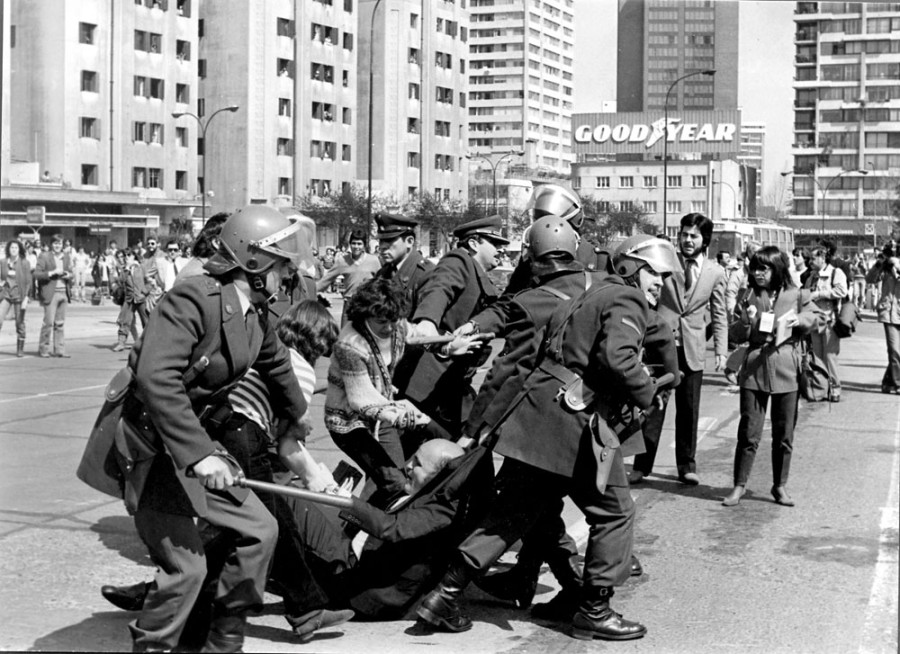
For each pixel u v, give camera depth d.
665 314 8.09
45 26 57.16
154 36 64.50
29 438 9.52
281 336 5.23
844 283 12.93
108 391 3.96
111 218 55.53
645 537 6.58
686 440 8.14
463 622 4.80
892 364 13.99
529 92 79.38
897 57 66.12
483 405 4.94
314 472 4.59
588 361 4.63
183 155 67.44
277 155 76.69
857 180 66.88
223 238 4.01
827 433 10.63
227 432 4.16
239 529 4.00
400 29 83.50
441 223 63.88
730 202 41.97
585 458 4.62
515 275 6.02
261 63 75.06
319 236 71.38
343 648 4.53
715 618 5.05
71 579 5.39
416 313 5.85
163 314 3.85
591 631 4.77
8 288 16.98
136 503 3.86
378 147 83.75
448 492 4.83
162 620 3.91
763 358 7.34
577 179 44.75
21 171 53.38
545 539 5.03
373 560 4.90
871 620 5.03
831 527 6.84
